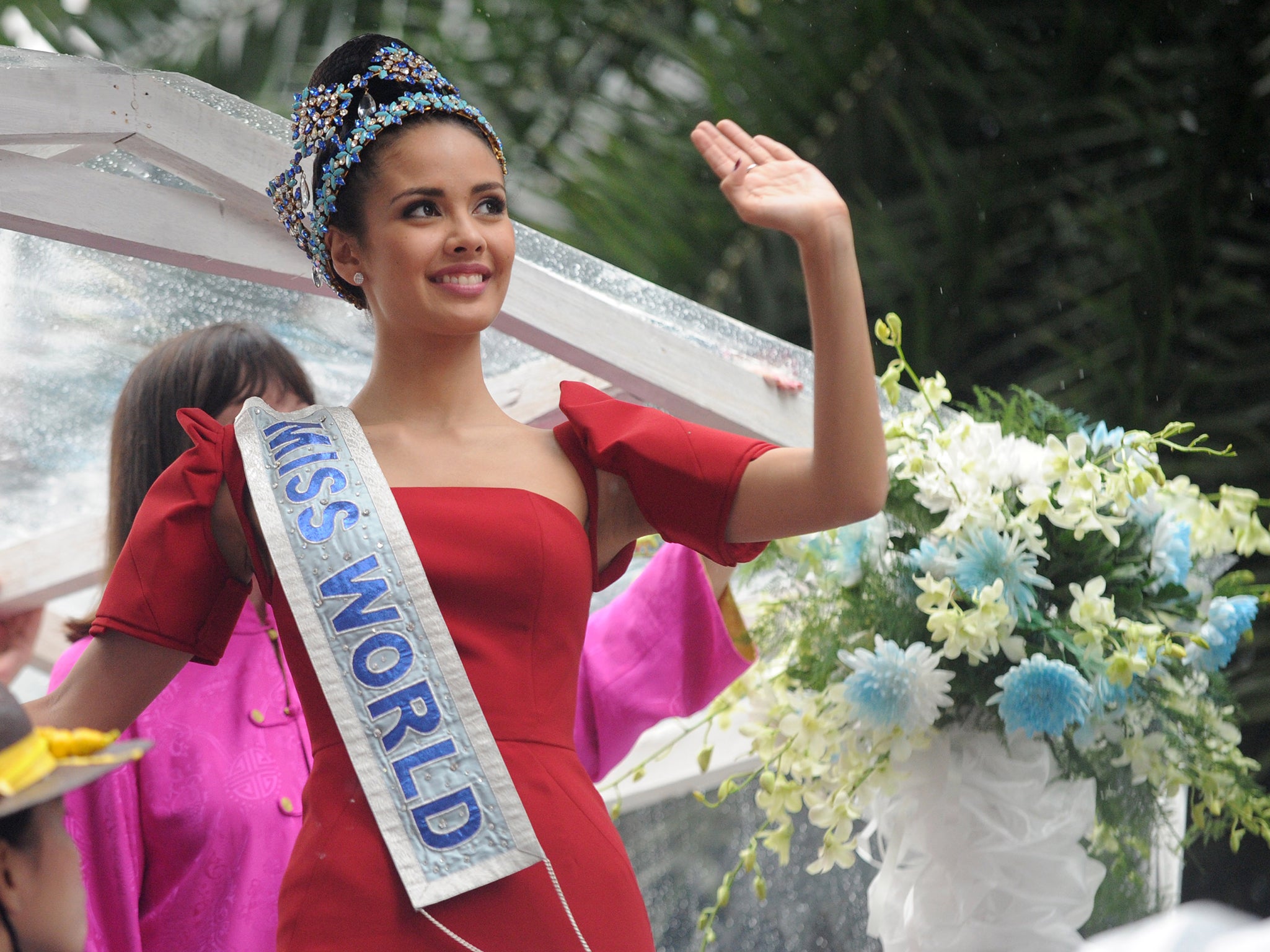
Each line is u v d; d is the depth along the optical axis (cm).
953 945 605
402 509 438
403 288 444
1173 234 1333
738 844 796
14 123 524
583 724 648
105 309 684
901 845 622
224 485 458
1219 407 1324
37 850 323
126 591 446
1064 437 650
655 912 810
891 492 610
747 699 699
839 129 1318
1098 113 1352
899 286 1333
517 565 432
